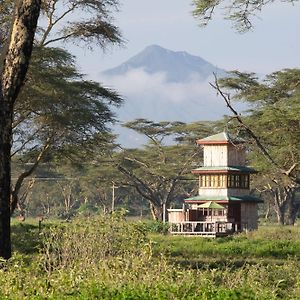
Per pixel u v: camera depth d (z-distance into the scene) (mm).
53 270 28469
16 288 24016
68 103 73562
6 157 32125
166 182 143750
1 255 31812
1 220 31969
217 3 43969
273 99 97250
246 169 107250
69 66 77562
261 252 65562
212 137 107062
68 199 183375
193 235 94938
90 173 145375
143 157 143375
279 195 150500
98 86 80062
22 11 32156
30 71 70625
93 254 30688
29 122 76688
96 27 74125
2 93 32062
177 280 25828
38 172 156125
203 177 107250
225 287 27062
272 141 79500
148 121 143500
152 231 96438
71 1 73375
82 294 22969
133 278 25906
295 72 95688
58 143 77875
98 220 32438
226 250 66250
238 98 98000
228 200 104000
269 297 25375
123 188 173000
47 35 73938
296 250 67375
